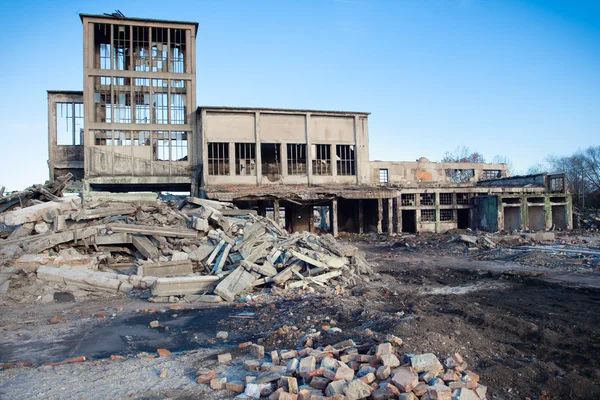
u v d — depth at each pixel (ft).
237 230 56.24
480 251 76.59
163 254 49.67
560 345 24.94
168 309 36.37
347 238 114.21
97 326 31.14
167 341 27.45
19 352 25.52
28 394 18.75
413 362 18.45
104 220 53.78
